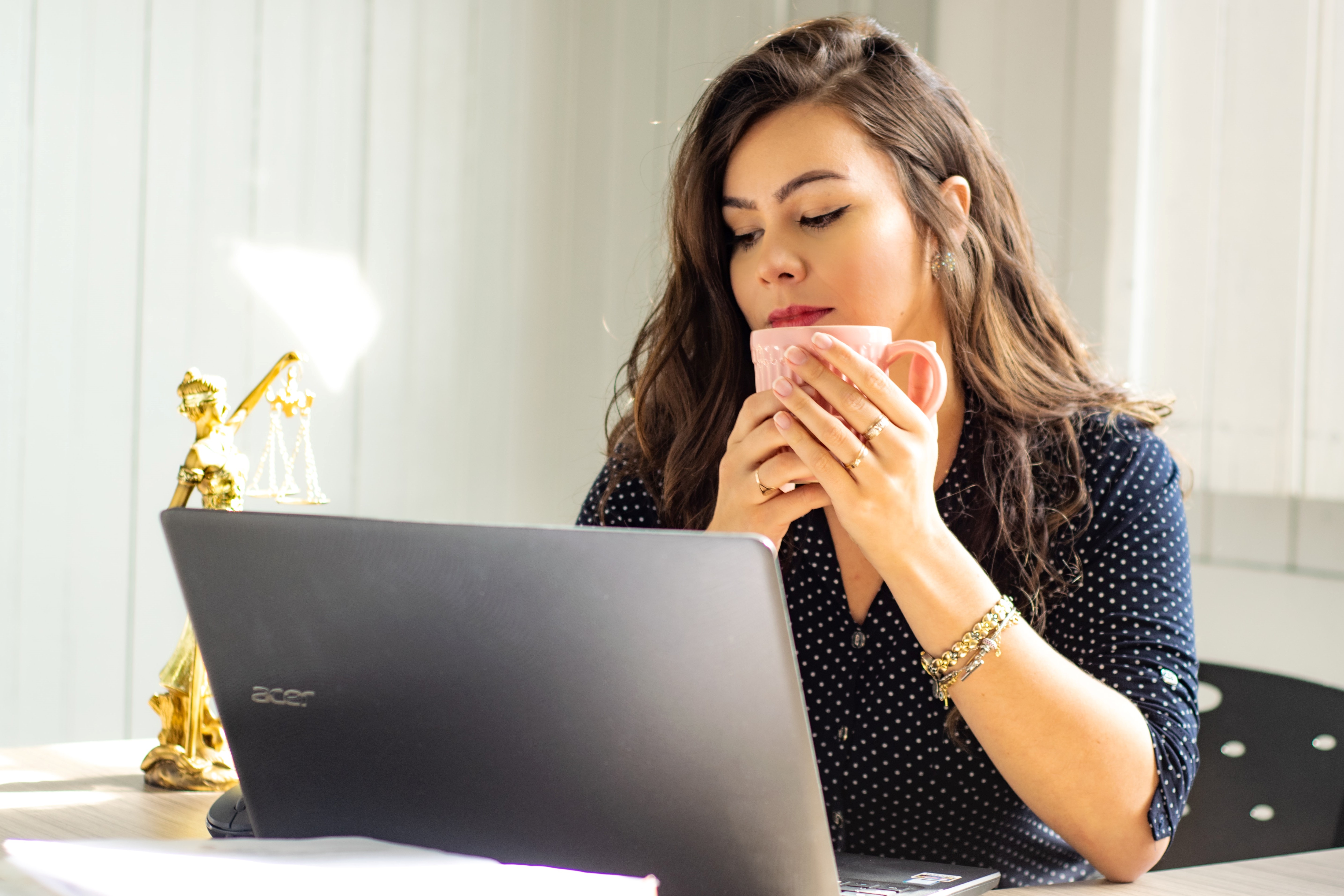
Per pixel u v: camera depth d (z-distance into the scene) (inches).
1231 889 32.7
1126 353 84.8
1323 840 45.5
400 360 108.7
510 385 115.6
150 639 95.3
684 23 113.3
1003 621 33.7
